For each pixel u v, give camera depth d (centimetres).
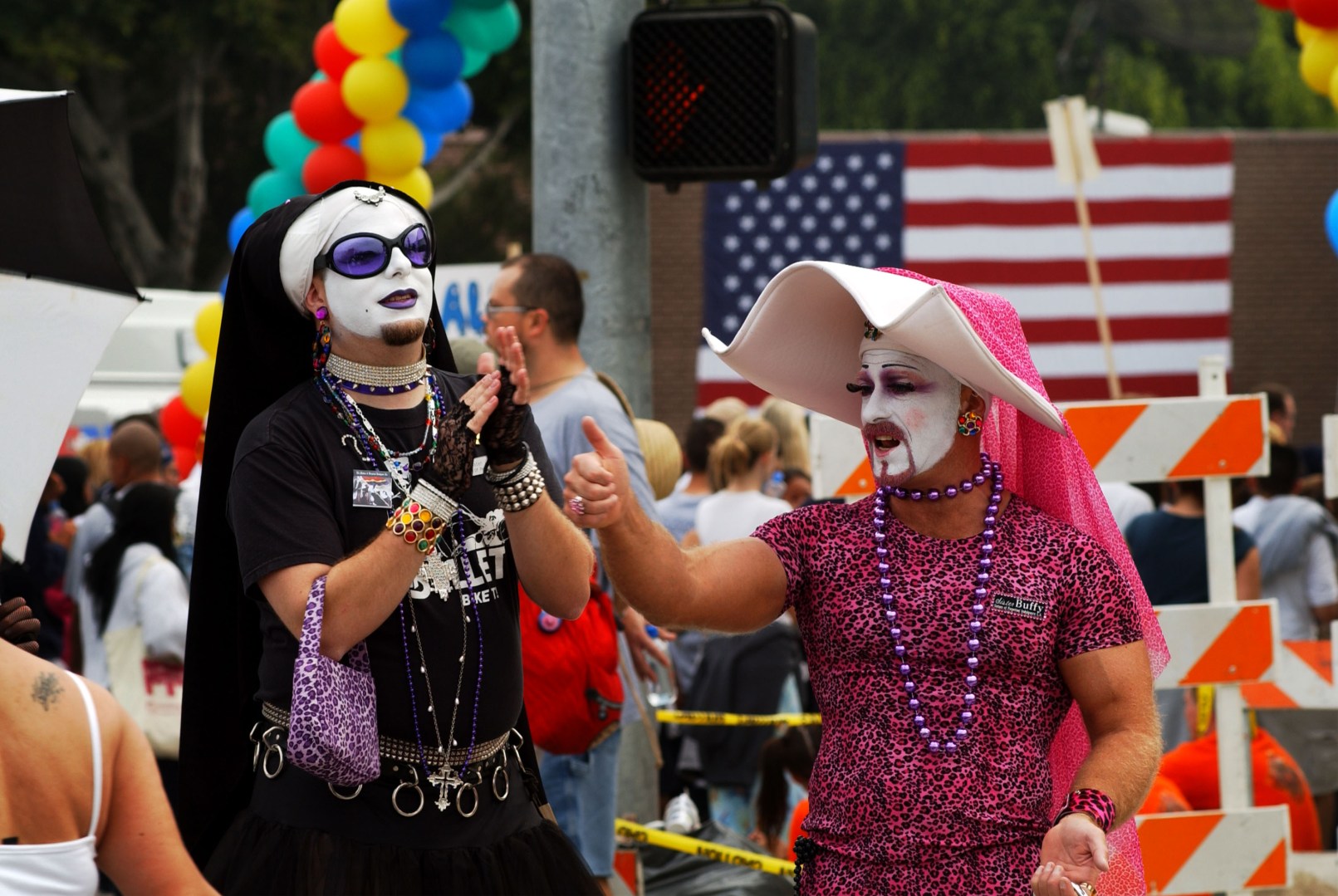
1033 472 779
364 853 743
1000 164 3953
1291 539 1894
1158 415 1291
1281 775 1573
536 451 837
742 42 1360
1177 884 1310
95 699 557
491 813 781
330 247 765
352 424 770
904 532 748
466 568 775
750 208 3956
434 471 712
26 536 788
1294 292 4800
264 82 5647
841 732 738
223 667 815
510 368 724
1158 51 9025
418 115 1698
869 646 730
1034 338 3981
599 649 1088
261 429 761
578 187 1382
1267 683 1534
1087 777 698
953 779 713
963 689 721
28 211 809
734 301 3975
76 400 812
